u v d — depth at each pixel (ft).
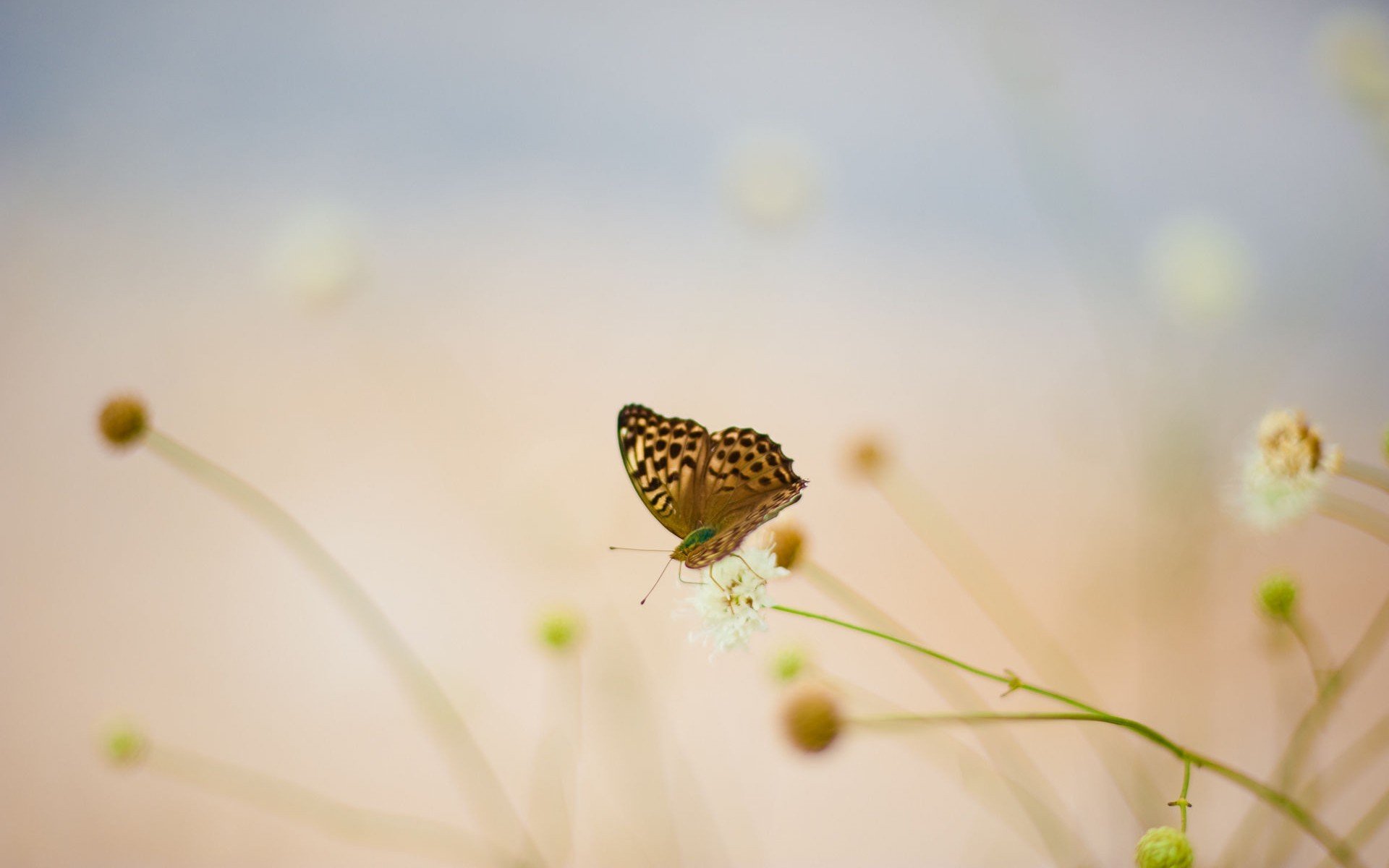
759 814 3.65
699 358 5.14
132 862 3.67
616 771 3.61
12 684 4.02
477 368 5.03
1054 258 5.37
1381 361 4.44
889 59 6.30
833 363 5.08
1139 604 3.45
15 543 4.50
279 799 3.69
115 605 4.30
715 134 6.12
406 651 3.77
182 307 5.18
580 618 3.37
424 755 3.77
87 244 5.43
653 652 3.73
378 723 3.84
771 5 6.81
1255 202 5.11
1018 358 5.01
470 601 4.04
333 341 5.11
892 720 2.98
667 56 6.43
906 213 5.82
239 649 4.11
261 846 3.69
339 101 6.07
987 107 6.16
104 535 4.56
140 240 5.42
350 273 3.83
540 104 6.23
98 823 3.74
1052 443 4.40
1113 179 5.32
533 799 3.60
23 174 5.57
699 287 5.47
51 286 5.29
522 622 3.92
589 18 6.45
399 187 5.70
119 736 3.53
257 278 5.23
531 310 5.28
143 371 4.96
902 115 6.15
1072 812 3.41
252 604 4.28
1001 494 4.30
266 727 3.84
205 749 3.79
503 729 3.72
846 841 3.63
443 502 4.40
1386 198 5.06
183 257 5.29
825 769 3.74
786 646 3.21
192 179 5.60
